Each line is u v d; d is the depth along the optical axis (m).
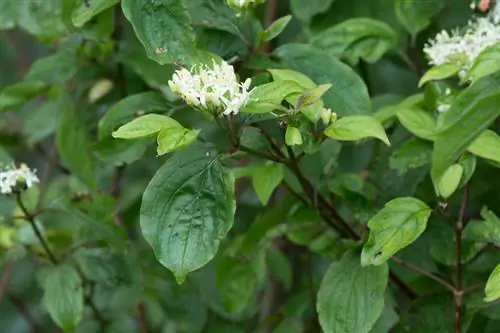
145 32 0.81
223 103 0.78
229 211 0.79
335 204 1.01
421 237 0.93
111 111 0.90
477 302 0.87
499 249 0.91
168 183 0.80
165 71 0.96
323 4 0.99
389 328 0.95
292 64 0.89
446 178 0.82
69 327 0.96
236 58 0.89
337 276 0.85
